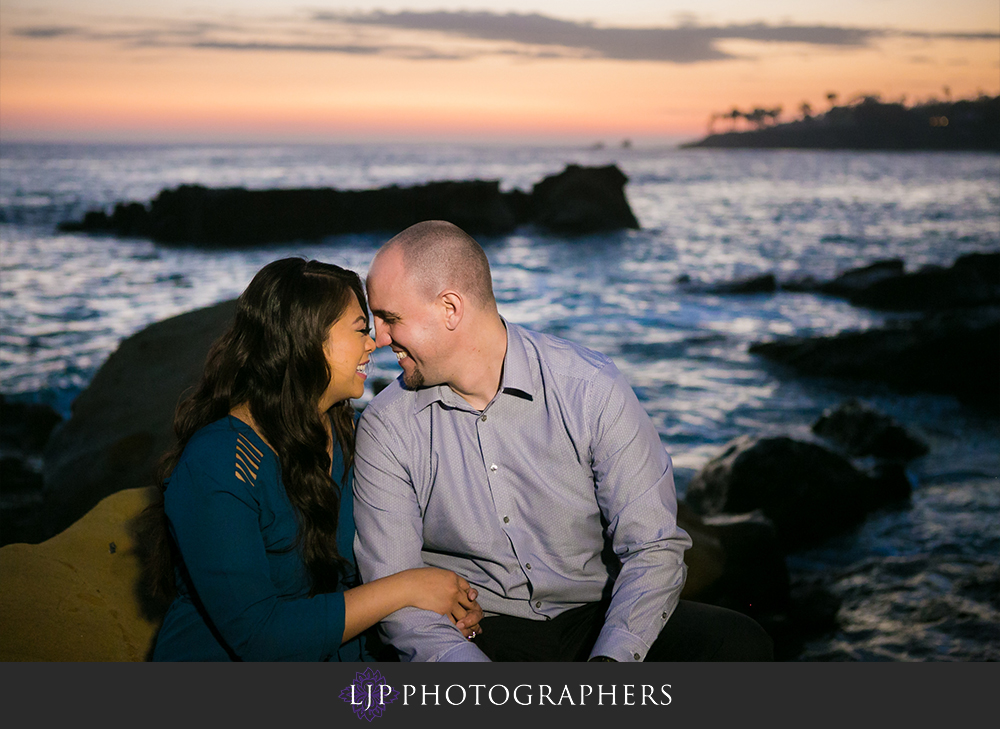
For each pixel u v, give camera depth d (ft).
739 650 7.33
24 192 201.77
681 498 21.27
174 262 90.43
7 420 27.96
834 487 19.38
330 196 115.55
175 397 14.64
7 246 102.53
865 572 16.14
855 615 14.16
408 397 7.39
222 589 6.06
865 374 36.35
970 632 13.14
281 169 350.02
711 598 13.66
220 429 6.42
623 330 50.65
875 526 19.07
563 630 7.50
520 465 7.23
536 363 7.28
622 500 7.29
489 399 7.23
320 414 6.89
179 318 16.25
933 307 57.57
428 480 7.37
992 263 62.64
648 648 6.91
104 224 122.62
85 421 15.28
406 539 7.32
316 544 6.72
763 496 19.20
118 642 7.63
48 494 14.61
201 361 15.12
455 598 6.98
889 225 135.44
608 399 7.22
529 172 362.74
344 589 7.59
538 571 7.32
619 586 7.16
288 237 112.06
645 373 38.52
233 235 108.78
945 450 25.79
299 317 6.47
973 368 34.37
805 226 135.64
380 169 366.84
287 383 6.51
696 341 46.47
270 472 6.48
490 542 7.31
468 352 6.98
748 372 38.58
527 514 7.34
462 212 120.26
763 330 50.57
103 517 8.80
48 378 37.47
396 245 6.91
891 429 25.34
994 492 21.26
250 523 6.25
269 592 6.25
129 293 67.05
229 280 76.84
